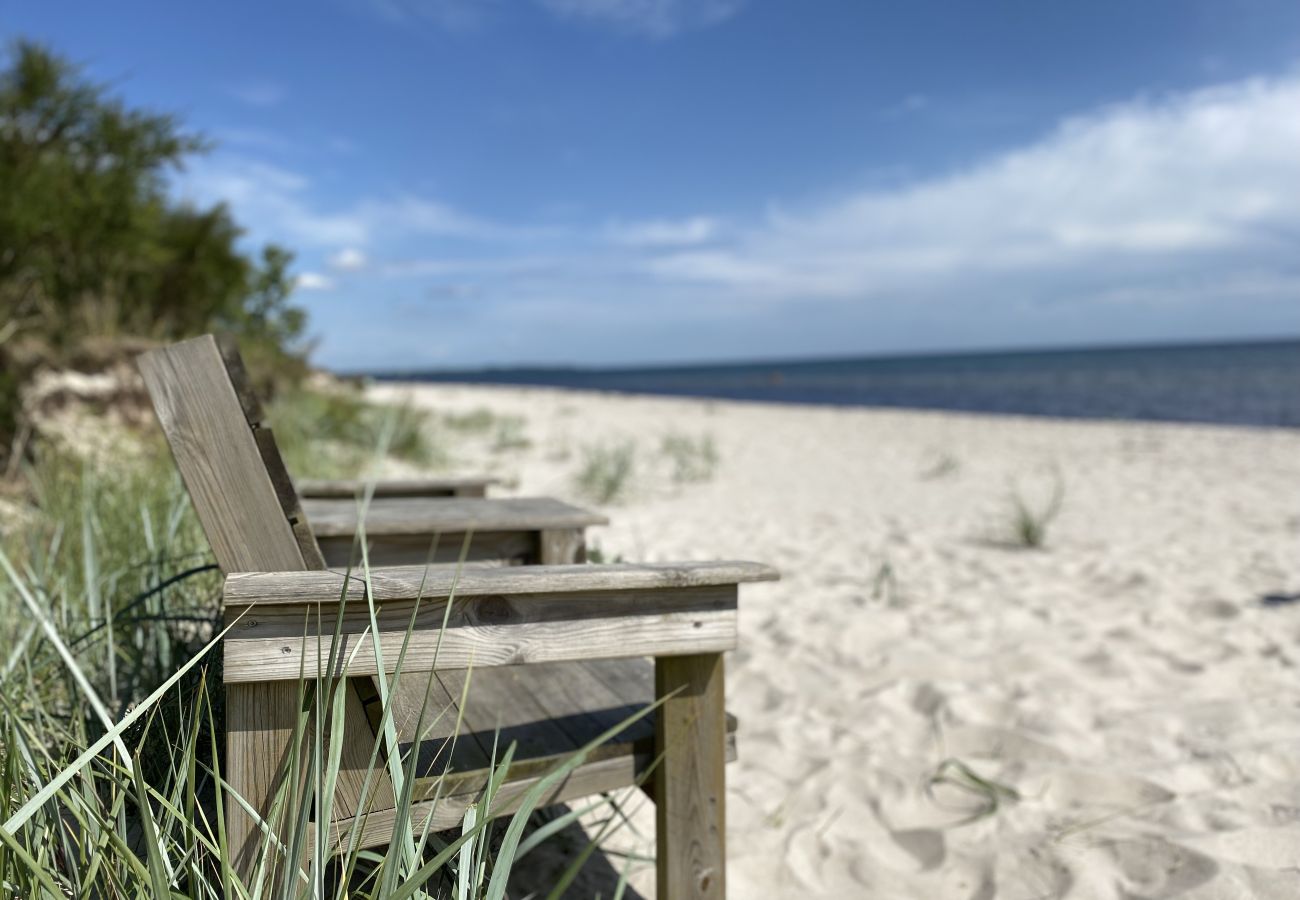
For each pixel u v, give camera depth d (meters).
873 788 2.51
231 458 1.48
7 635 2.15
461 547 2.52
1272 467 9.30
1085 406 22.94
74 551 2.95
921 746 2.77
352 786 1.35
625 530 6.04
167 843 1.24
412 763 1.14
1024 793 2.44
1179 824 2.22
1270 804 2.30
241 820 1.26
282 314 10.61
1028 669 3.36
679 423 16.28
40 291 6.76
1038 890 2.01
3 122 7.13
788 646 3.65
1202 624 3.84
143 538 2.87
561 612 1.44
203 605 2.36
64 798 1.18
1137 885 2.00
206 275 8.59
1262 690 3.10
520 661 1.41
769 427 15.39
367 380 12.64
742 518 6.55
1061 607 4.14
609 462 9.33
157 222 8.11
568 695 1.81
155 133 7.97
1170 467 9.45
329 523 2.30
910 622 3.95
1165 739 2.71
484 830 1.37
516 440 11.41
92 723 1.66
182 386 1.48
